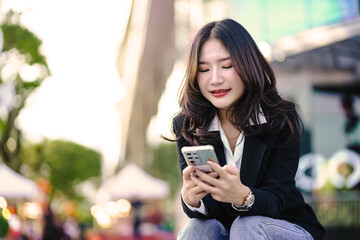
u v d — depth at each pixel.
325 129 8.28
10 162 16.33
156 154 27.62
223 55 1.59
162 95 17.14
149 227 16.58
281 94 1.75
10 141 16.30
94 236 15.05
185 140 1.75
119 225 19.64
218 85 1.60
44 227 10.55
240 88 1.61
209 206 1.61
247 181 1.63
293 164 1.66
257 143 1.63
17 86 14.98
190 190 1.51
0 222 5.91
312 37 6.80
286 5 7.22
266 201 1.51
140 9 11.99
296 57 7.35
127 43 14.43
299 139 1.65
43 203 10.80
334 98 8.25
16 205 12.26
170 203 25.53
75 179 38.41
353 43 7.00
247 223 1.51
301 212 1.68
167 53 13.98
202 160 1.43
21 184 12.27
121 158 27.31
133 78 16.38
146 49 13.88
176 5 11.22
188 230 1.63
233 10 8.16
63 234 10.97
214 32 1.62
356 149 8.12
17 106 15.47
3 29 14.23
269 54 6.95
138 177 18.03
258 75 1.61
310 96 8.16
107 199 22.83
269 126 1.62
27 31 14.41
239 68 1.58
